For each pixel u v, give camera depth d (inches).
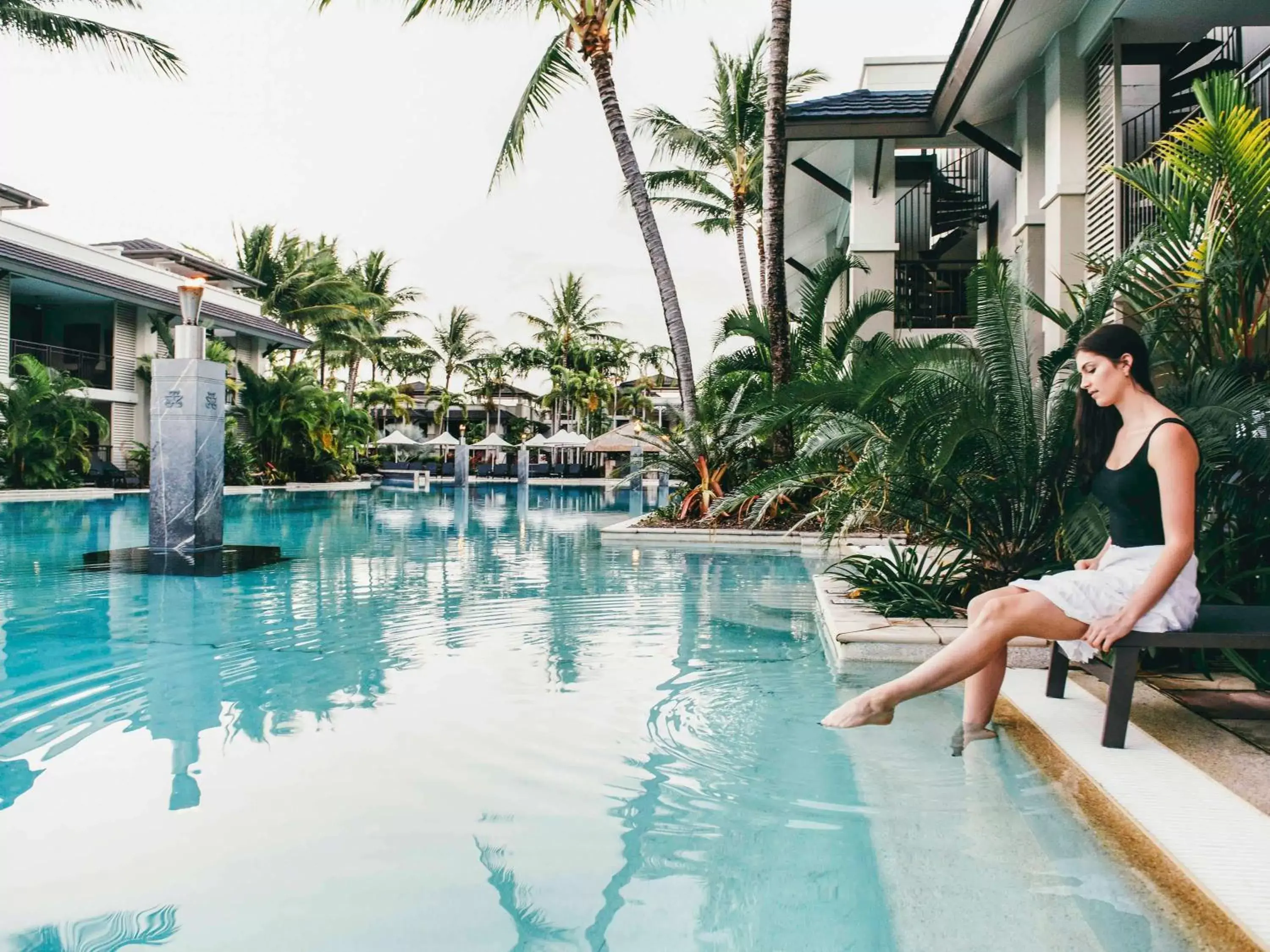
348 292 1515.7
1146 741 110.2
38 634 198.2
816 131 499.2
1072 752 106.7
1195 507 100.4
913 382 189.9
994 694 115.5
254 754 114.3
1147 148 413.4
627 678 156.9
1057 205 390.9
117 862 81.1
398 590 272.5
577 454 1909.4
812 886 75.9
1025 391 189.9
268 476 1037.8
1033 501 187.3
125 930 68.4
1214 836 81.2
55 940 66.8
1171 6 332.2
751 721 129.3
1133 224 341.4
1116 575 104.7
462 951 65.2
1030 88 449.1
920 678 106.6
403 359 2069.4
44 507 642.8
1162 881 73.5
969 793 97.6
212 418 379.2
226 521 567.5
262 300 1449.3
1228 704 127.3
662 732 124.0
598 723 128.6
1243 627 102.6
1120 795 91.8
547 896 74.6
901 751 113.2
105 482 864.9
